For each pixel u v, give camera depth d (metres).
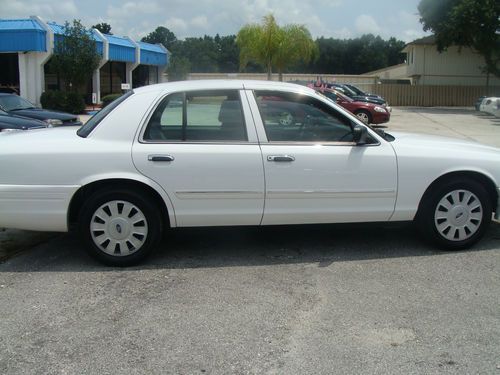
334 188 4.98
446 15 34.72
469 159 5.20
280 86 5.07
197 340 3.54
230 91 4.97
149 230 4.85
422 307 4.05
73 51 27.22
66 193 4.70
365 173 5.00
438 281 4.56
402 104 39.19
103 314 3.93
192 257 5.18
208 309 4.01
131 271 4.81
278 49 38.41
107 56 32.06
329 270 4.83
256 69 51.78
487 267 4.89
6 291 4.35
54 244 5.63
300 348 3.44
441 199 5.22
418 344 3.49
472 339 3.56
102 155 4.70
